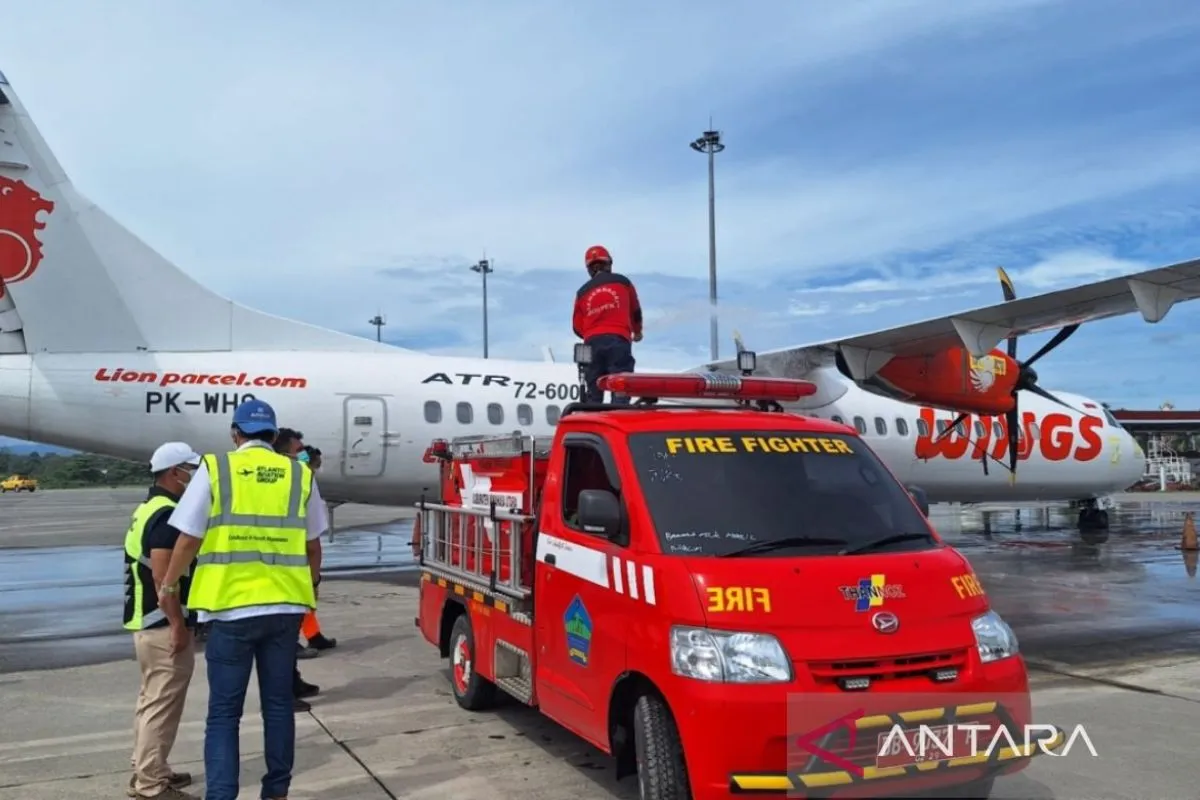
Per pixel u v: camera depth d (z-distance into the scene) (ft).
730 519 14.35
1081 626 30.60
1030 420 56.49
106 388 36.37
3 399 35.32
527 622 17.29
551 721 19.99
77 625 32.24
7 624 32.45
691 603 12.61
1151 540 61.21
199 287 39.19
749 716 11.75
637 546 13.93
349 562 52.03
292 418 38.88
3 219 35.73
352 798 15.57
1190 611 33.47
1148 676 23.86
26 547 62.90
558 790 15.89
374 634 30.01
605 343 23.91
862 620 12.59
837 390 47.88
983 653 13.01
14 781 16.43
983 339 37.50
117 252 37.55
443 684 23.45
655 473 14.93
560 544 16.10
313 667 25.34
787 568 13.23
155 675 15.57
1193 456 179.01
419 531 24.45
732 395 17.94
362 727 19.63
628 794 15.69
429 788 16.02
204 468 14.11
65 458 330.54
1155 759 17.19
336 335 42.22
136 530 15.83
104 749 18.33
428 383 41.70
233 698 13.84
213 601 13.67
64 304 36.58
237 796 14.57
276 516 14.28
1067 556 51.13
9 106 35.86
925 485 54.13
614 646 13.96
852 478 15.90
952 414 53.52
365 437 40.01
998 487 56.59
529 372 44.57
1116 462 60.18
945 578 13.80
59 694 22.59
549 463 17.34
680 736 12.30
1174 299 32.40
